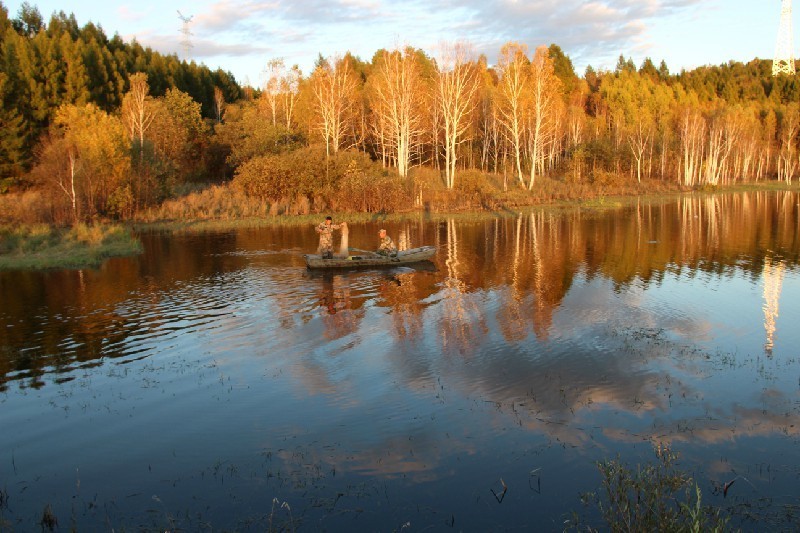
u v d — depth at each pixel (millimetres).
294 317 13812
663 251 23156
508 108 64875
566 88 101188
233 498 6453
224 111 74688
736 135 75938
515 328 12656
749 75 124250
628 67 124188
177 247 26422
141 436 7988
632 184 64125
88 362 10969
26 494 6637
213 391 9469
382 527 5871
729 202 47906
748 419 8148
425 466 7035
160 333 12727
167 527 5945
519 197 48438
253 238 29500
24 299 16219
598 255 22375
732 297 15305
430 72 69500
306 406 8820
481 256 22609
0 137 44438
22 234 27047
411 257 20797
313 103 59281
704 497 6258
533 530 5773
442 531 5797
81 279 19109
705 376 9773
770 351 11023
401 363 10570
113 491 6664
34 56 52250
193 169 57344
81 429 8227
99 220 34562
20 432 8172
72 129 37188
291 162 43719
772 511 5965
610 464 6734
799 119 87562
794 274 18172
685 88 113750
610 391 9188
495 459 7164
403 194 42312
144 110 50844
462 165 69125
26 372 10484
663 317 13453
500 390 9281
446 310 14242
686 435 7703
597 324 12906
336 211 41938
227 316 14008
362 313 14070
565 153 76438
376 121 65125
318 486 6656
